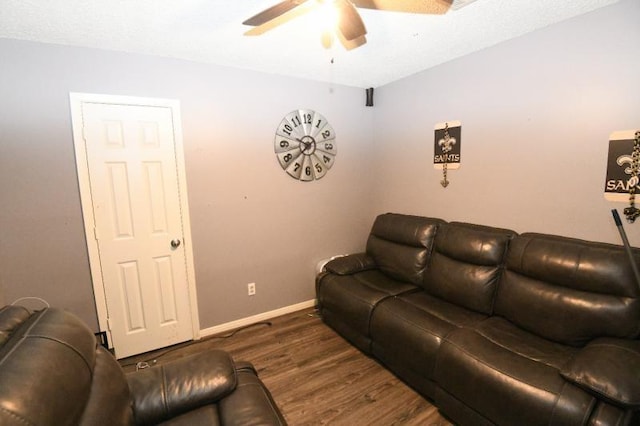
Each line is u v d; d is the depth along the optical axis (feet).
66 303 7.50
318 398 6.58
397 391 6.76
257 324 9.96
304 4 4.54
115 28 6.38
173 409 4.30
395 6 4.71
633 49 5.74
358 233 12.11
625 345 4.79
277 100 9.77
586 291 5.63
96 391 3.55
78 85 7.22
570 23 6.47
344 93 11.11
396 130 10.91
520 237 6.96
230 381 4.65
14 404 2.58
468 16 6.30
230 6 5.64
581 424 4.08
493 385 4.98
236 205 9.43
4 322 3.64
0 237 6.79
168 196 8.42
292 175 10.29
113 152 7.68
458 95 8.77
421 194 10.25
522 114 7.44
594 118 6.32
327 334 9.24
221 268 9.39
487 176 8.32
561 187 6.93
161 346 8.66
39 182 7.04
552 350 5.46
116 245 7.91
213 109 8.80
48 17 5.84
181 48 7.53
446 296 7.77
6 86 6.61
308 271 11.04
